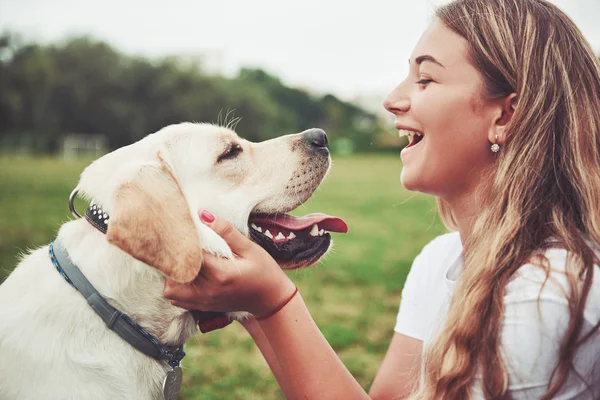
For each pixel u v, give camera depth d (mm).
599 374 1578
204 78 64062
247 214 2482
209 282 1833
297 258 2547
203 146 2449
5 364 1963
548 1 1956
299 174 2609
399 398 2406
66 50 57875
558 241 1658
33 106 54062
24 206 12070
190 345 4453
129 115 58875
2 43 55656
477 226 1831
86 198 2186
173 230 1843
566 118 1789
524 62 1825
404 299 2508
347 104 90312
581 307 1493
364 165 44531
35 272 2125
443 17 1988
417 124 1986
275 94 90250
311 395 1840
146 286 2059
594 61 1879
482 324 1639
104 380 1974
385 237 10508
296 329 1848
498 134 1894
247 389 3643
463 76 1888
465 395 1642
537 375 1527
